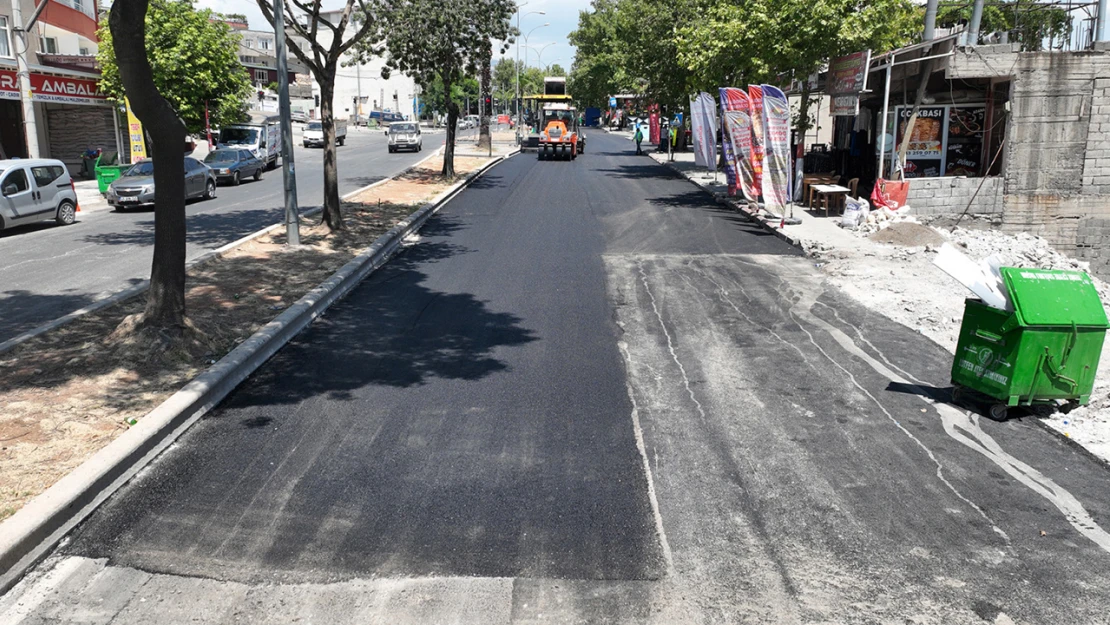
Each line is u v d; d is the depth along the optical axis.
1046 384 7.45
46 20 32.97
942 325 10.96
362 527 5.45
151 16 32.00
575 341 10.04
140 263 15.14
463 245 16.97
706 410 7.72
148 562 4.99
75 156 35.25
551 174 34.16
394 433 7.06
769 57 21.78
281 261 14.05
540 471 6.34
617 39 68.94
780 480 6.24
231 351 8.69
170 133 8.53
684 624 4.47
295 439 6.89
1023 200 20.55
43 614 4.48
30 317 11.22
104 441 6.44
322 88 17.03
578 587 4.80
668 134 41.50
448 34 27.64
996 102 22.14
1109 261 20.80
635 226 19.58
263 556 5.08
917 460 6.66
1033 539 5.42
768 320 11.16
